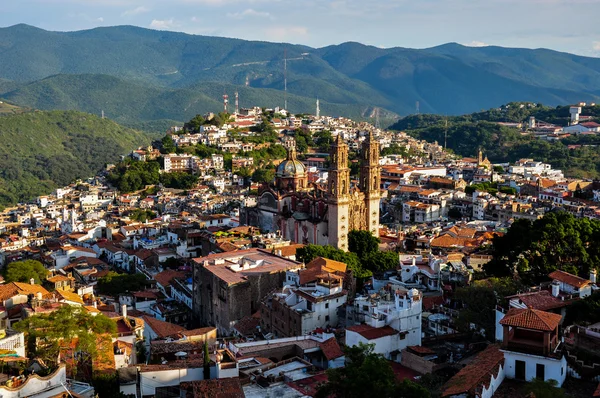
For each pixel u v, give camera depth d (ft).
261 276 583.17
